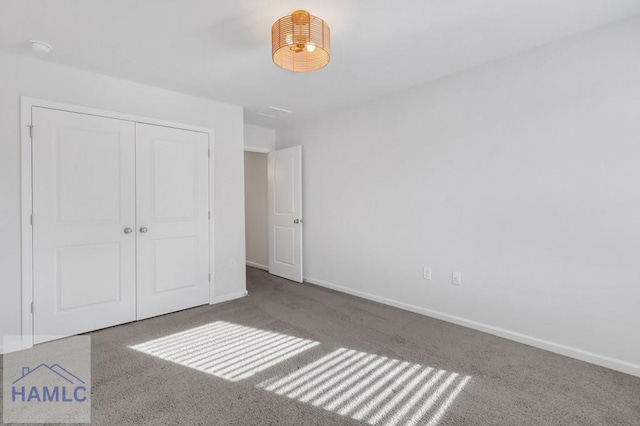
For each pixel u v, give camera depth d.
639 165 1.94
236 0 1.74
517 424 1.55
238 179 3.59
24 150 2.33
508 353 2.26
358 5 1.79
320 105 3.60
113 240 2.74
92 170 2.63
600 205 2.07
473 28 2.05
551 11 1.88
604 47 2.04
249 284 4.19
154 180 2.96
